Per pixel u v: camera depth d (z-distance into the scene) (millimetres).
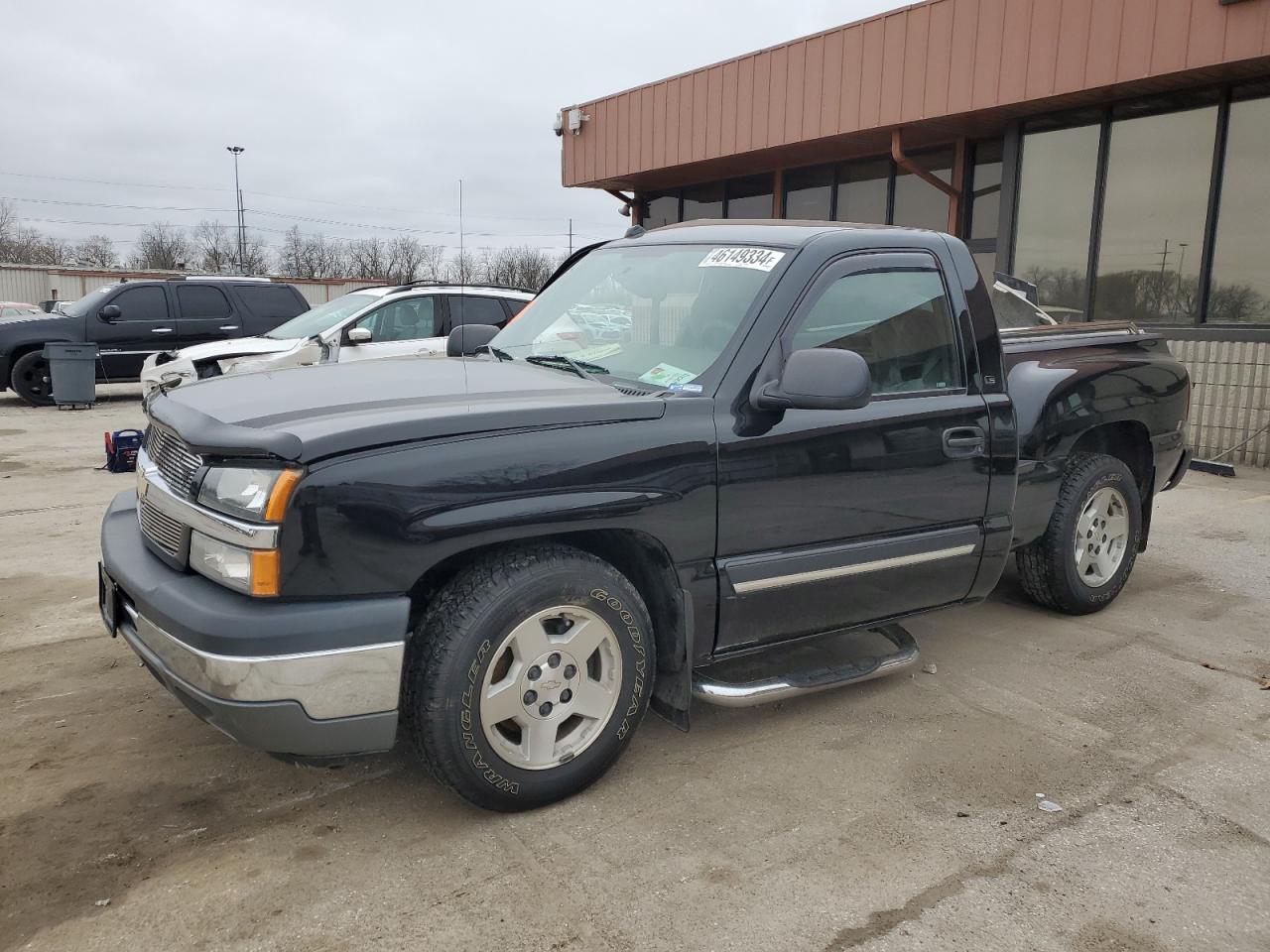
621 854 2777
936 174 12844
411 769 3260
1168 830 2957
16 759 3273
